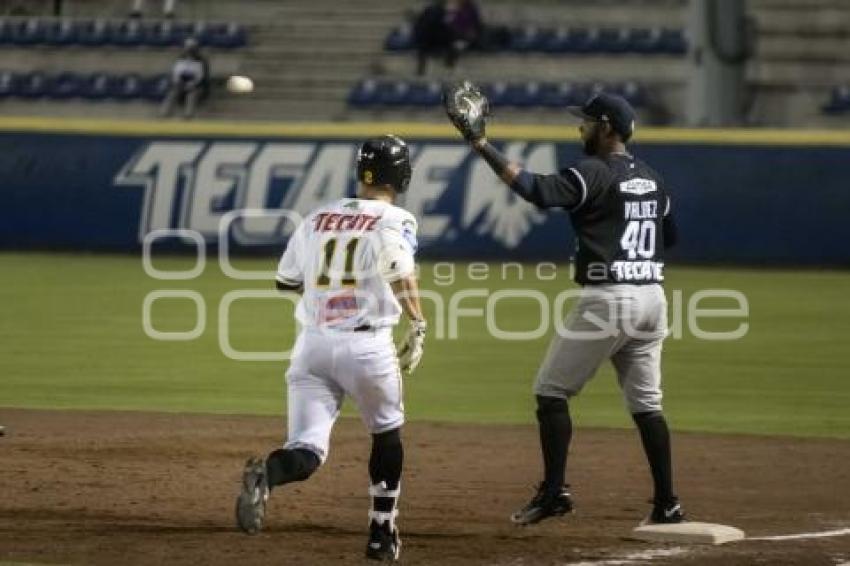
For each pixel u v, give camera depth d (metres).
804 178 91.56
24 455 37.62
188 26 117.38
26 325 66.56
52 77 115.75
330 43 115.62
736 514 31.36
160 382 52.06
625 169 28.67
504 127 93.81
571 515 31.19
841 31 112.31
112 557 26.59
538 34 113.56
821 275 88.56
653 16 116.19
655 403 29.38
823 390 51.66
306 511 31.22
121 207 97.00
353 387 25.97
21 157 98.00
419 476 35.56
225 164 95.50
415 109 110.19
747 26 99.38
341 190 94.12
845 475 36.25
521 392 50.97
